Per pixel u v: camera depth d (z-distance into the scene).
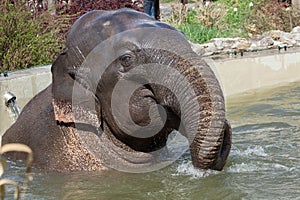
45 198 4.75
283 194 4.53
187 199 4.55
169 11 21.56
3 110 7.86
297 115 8.72
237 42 15.99
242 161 5.66
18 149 1.52
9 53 11.02
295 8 20.25
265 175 5.14
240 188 4.74
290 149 6.28
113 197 4.73
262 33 19.00
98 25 5.03
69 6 14.68
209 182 4.95
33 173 5.55
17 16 11.34
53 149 5.66
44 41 11.58
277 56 12.52
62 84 5.39
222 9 21.03
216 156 4.15
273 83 12.29
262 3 20.73
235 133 7.53
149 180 5.14
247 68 11.91
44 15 12.32
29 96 8.52
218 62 11.34
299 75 12.75
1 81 7.99
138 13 5.05
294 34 17.20
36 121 6.11
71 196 4.77
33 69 9.90
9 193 4.89
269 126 7.93
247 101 10.41
